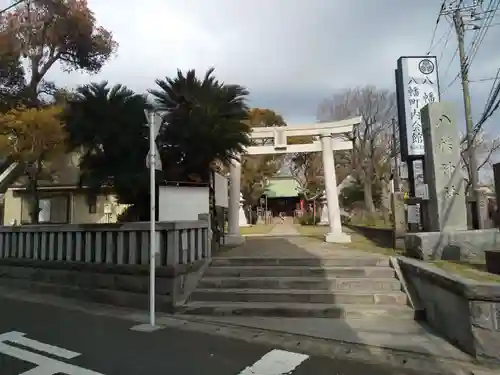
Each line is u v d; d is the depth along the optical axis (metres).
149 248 6.68
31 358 4.16
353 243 11.07
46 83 17.44
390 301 5.92
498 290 3.78
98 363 4.00
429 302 5.27
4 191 16.23
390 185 24.39
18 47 15.66
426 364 3.87
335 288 6.48
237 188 12.27
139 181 8.64
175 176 9.34
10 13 15.67
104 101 8.96
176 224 6.42
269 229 21.12
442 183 8.16
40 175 14.76
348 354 4.21
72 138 9.11
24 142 12.65
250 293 6.32
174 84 9.40
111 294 6.94
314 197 28.77
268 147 12.84
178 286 6.33
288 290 6.45
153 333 5.07
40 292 8.09
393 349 4.32
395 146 21.09
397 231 9.55
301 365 3.91
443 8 12.09
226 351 4.34
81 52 17.44
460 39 12.43
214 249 8.86
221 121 9.07
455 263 6.12
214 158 9.59
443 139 8.29
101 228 7.42
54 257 8.27
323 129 12.62
